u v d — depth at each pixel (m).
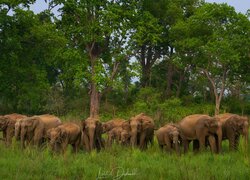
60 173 13.53
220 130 18.97
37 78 37.97
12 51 37.62
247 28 46.09
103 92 46.34
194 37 47.66
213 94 52.84
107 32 45.62
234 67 45.12
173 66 53.88
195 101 53.12
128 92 54.12
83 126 20.28
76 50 45.31
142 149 20.48
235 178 12.84
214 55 45.72
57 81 57.69
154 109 42.75
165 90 54.41
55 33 39.91
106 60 48.78
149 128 21.41
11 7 37.50
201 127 19.27
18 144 20.09
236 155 17.05
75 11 46.03
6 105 43.56
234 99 51.03
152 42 46.41
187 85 56.62
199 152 18.59
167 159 16.31
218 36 46.44
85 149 20.16
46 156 16.11
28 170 13.60
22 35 38.88
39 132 20.05
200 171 13.49
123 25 45.12
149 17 46.88
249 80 47.78
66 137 18.75
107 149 18.92
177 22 50.28
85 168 13.98
